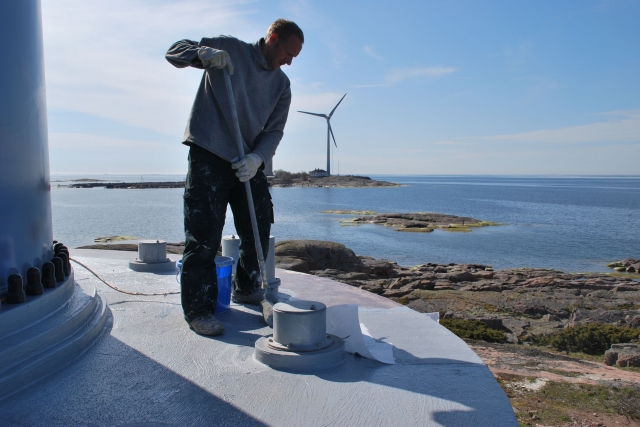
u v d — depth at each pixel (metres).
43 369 1.82
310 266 15.84
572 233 42.59
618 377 6.45
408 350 2.22
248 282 2.91
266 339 2.12
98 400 1.66
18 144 2.08
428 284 14.76
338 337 2.18
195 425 1.51
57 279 2.28
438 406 1.66
